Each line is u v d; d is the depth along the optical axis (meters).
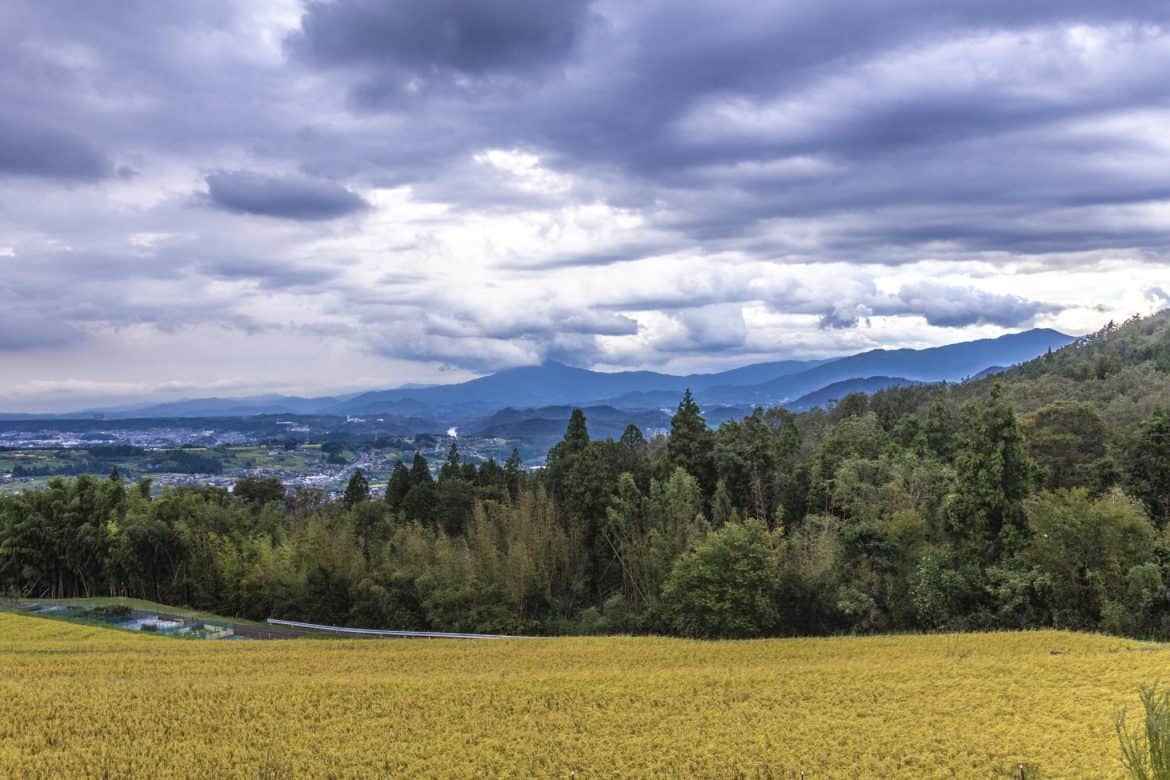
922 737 34.88
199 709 39.41
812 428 143.62
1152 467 74.12
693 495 81.50
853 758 33.12
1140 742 24.50
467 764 32.84
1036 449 89.75
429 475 116.75
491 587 76.69
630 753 34.12
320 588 83.50
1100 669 43.94
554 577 81.75
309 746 34.81
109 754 33.62
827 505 85.88
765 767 32.34
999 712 37.81
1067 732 34.47
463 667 50.44
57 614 80.88
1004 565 62.09
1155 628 56.69
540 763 33.34
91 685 43.59
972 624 61.38
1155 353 161.12
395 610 80.25
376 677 46.28
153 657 53.94
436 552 83.69
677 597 69.31
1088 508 60.50
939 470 76.56
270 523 103.25
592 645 59.19
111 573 96.62
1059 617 59.38
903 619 65.31
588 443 100.94
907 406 160.38
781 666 48.59
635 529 79.69
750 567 65.69
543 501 89.25
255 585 87.50
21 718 37.38
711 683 44.12
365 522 101.31
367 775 31.91
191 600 97.25
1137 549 59.00
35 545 96.38
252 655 54.62
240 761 33.19
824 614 67.62
